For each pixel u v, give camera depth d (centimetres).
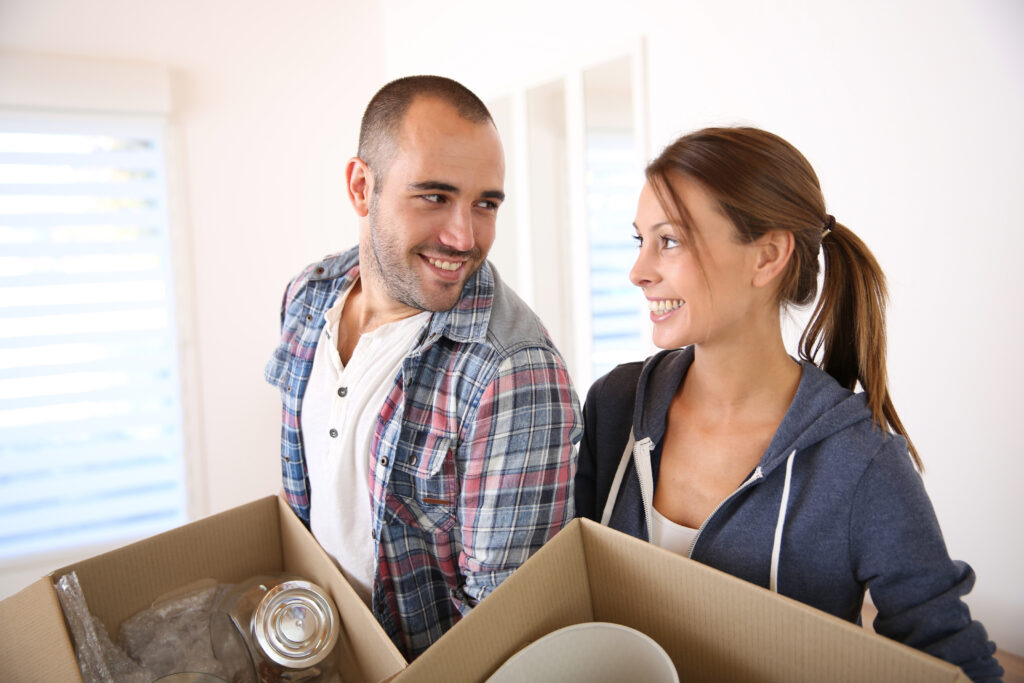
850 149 165
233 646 83
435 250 89
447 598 100
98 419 283
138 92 272
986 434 152
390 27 327
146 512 295
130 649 85
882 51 156
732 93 186
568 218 243
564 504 88
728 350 80
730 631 62
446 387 92
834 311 85
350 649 84
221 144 296
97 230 276
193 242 293
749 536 76
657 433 87
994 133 141
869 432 74
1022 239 140
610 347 233
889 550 69
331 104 317
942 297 155
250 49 298
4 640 77
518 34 254
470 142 85
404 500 96
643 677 64
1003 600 154
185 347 295
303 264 317
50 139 268
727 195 73
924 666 50
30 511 276
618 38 215
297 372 117
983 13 139
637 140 212
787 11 171
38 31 262
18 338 266
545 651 64
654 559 67
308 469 116
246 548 102
